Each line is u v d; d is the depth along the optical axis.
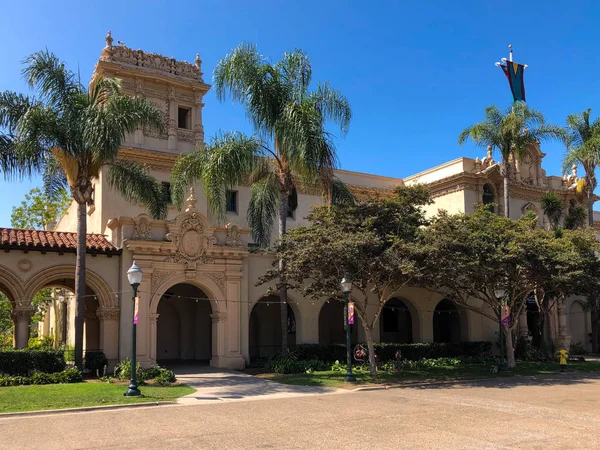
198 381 21.31
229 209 32.53
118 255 24.09
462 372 25.70
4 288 23.41
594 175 35.19
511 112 32.91
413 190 25.02
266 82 24.84
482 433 11.47
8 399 15.59
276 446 10.25
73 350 23.45
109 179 23.89
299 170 24.06
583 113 35.62
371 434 11.36
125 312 23.73
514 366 28.36
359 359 26.80
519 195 40.16
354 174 38.72
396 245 22.23
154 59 31.89
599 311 37.84
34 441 10.73
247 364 26.08
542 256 24.52
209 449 10.03
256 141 24.66
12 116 20.00
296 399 17.02
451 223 24.33
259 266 27.30
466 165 37.31
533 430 11.83
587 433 11.52
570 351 38.66
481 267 24.03
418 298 32.56
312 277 23.92
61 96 20.16
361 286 24.34
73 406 14.67
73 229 35.59
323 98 25.09
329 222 23.59
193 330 31.61
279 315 34.59
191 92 32.84
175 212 30.25
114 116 19.98
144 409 14.86
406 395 18.23
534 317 39.81
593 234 29.17
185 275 25.05
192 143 32.34
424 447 10.12
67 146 20.11
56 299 38.03
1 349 20.95
